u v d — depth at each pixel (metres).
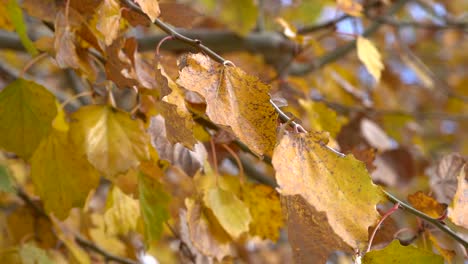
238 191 0.86
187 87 0.66
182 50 1.17
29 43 0.78
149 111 0.81
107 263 0.99
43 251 0.88
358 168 0.65
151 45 1.14
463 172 0.72
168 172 0.93
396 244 0.68
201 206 0.80
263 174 1.12
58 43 0.75
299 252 0.65
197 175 0.81
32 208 0.94
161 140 0.77
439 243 0.79
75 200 0.78
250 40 1.25
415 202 0.79
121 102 0.84
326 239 0.65
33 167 0.78
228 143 0.83
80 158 0.78
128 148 0.76
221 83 0.67
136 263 0.99
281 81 1.02
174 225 0.91
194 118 0.80
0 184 0.83
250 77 0.67
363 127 1.13
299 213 0.65
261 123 0.66
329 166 0.65
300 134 0.65
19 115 0.77
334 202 0.64
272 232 0.87
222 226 0.78
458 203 0.71
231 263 0.86
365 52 0.95
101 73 0.87
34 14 0.78
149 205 0.79
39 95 0.78
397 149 1.09
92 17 0.77
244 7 1.23
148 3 0.71
